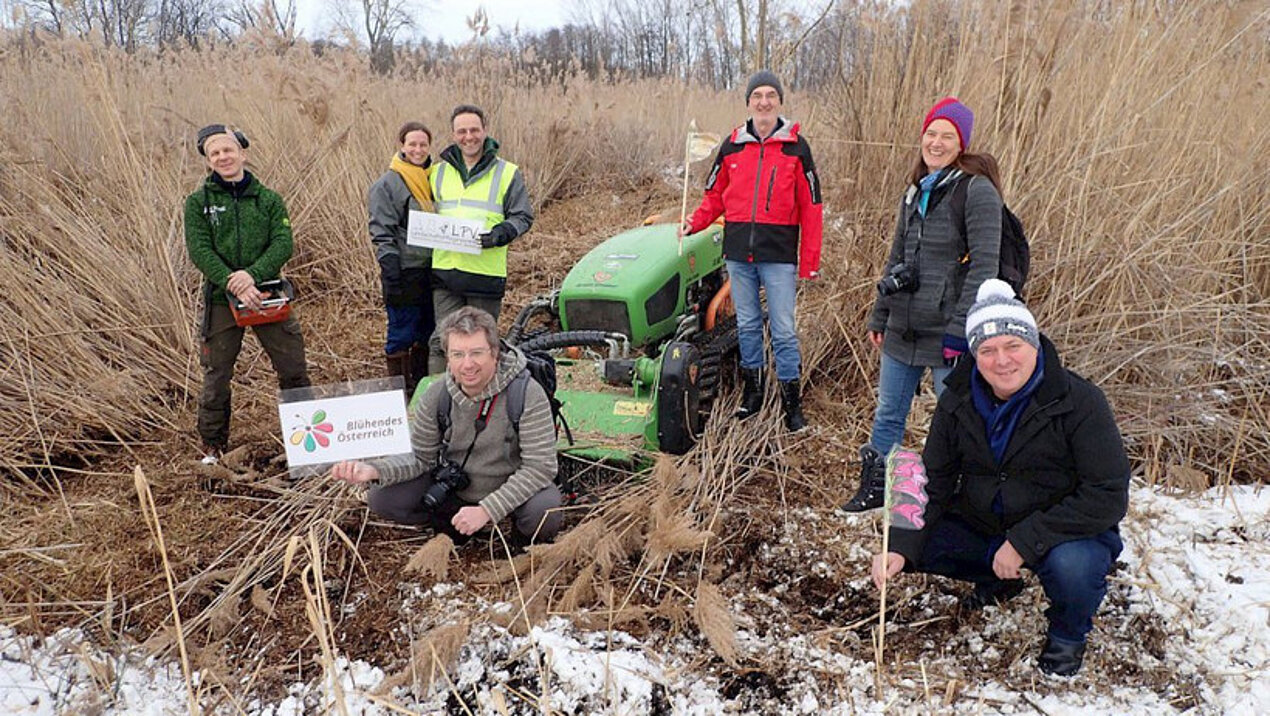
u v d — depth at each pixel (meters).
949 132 3.58
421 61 10.63
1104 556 2.88
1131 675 3.03
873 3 5.46
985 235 3.50
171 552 4.03
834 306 5.50
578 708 2.99
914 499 2.97
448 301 5.27
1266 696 2.83
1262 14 5.22
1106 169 5.09
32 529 4.23
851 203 5.85
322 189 7.29
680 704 2.97
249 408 5.45
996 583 3.36
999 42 5.09
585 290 5.01
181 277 6.29
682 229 5.02
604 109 11.65
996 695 2.95
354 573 3.81
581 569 3.72
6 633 3.50
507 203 5.19
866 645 3.28
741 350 4.95
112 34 8.58
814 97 6.70
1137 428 4.48
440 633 3.13
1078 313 5.10
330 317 7.02
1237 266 5.21
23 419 4.94
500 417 3.68
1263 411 4.59
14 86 7.05
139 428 5.19
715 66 13.18
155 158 6.54
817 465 4.57
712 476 4.22
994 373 2.87
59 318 5.36
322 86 7.58
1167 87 5.26
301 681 3.21
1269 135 5.31
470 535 4.01
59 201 5.91
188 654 3.32
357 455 3.55
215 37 9.70
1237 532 3.74
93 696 3.15
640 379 4.45
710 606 3.16
